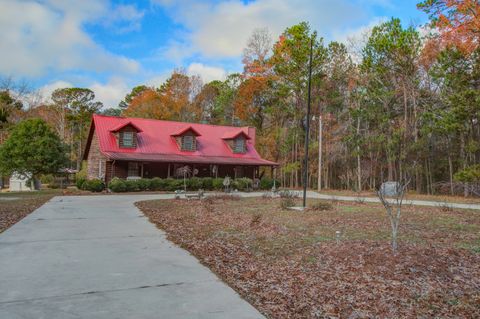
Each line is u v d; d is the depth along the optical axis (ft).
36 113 160.04
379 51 95.71
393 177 111.45
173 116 155.74
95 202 58.65
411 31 92.38
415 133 96.27
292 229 33.01
